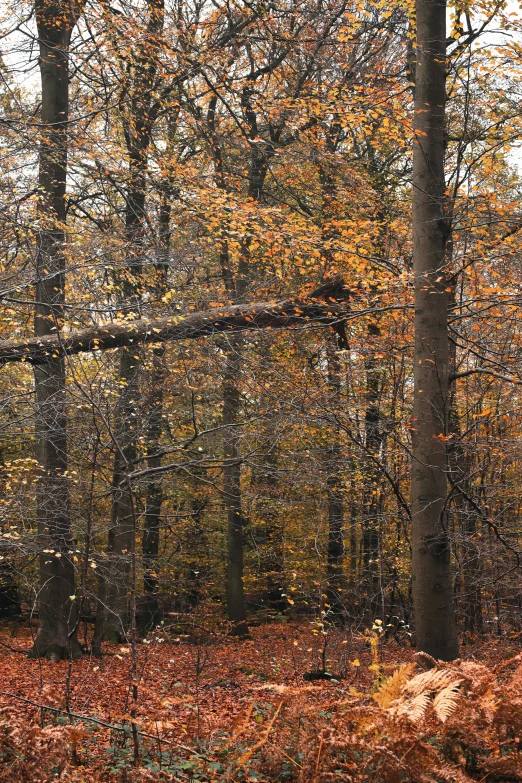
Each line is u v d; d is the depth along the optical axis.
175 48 12.43
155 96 13.32
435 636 6.58
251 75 13.99
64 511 9.41
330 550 14.38
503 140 7.67
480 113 8.48
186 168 11.39
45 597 11.81
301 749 3.59
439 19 7.28
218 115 15.05
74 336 9.14
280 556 15.55
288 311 9.26
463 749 3.62
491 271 8.09
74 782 3.46
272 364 9.94
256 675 9.72
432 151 7.27
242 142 14.09
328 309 9.20
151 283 11.66
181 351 10.16
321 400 9.09
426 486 6.82
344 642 9.57
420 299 7.11
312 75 13.44
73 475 9.32
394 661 9.79
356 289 8.71
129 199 12.40
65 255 9.73
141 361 9.96
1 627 18.33
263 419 9.52
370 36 12.53
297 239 8.71
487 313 8.35
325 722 3.70
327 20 12.40
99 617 12.12
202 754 4.04
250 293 12.02
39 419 8.69
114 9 12.09
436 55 7.25
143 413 10.01
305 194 14.87
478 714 3.52
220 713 6.50
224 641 13.68
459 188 7.73
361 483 11.17
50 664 11.27
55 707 4.52
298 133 11.79
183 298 10.84
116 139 13.44
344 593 12.45
